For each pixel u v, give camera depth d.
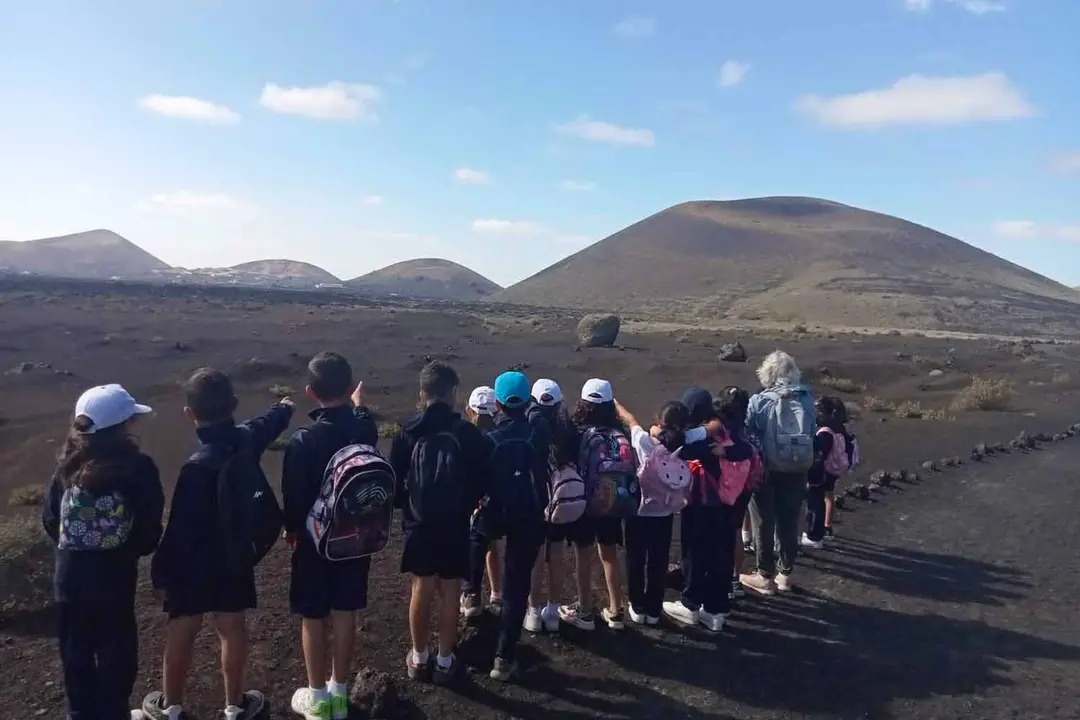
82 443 4.00
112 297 69.69
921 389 29.31
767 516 7.31
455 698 5.13
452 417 5.12
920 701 5.37
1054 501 11.32
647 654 5.95
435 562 5.09
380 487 4.52
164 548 4.29
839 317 118.12
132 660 4.16
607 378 31.58
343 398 4.84
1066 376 33.12
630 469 5.97
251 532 4.27
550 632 6.22
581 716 5.00
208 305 67.75
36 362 29.11
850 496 11.33
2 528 7.06
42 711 4.68
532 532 5.30
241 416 21.81
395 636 6.02
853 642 6.34
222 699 4.90
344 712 4.74
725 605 6.43
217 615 4.41
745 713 5.13
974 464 14.23
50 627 5.85
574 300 194.88
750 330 64.94
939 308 122.69
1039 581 7.93
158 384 26.53
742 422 6.56
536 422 5.49
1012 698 5.44
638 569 6.38
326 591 4.66
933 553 8.81
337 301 95.12
